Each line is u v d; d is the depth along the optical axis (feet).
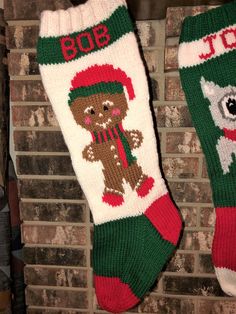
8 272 2.25
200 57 1.87
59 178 2.35
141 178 2.00
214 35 1.84
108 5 1.86
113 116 1.92
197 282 2.42
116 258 2.06
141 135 1.95
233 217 1.93
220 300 2.43
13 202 2.37
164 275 2.44
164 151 2.26
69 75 1.90
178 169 2.27
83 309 2.55
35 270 2.50
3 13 2.14
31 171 2.35
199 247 2.37
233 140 1.89
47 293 2.53
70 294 2.53
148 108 1.92
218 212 1.96
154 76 2.17
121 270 2.06
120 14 1.85
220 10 1.82
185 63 1.89
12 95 2.23
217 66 1.85
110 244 2.06
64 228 2.43
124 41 1.86
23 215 2.42
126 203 2.02
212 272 2.39
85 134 1.95
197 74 1.88
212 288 2.42
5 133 2.22
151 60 2.16
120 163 1.97
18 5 2.08
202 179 2.28
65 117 1.94
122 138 1.95
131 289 2.06
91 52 1.88
